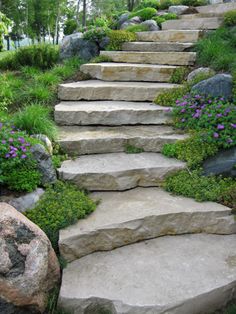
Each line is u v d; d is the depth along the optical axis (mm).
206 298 2551
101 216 3240
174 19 8555
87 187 3719
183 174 3865
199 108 4820
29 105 5078
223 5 8352
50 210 3160
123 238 3121
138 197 3639
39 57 6984
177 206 3406
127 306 2443
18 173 3377
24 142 3549
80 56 7207
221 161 3855
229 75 5016
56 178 3654
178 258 2947
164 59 6422
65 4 23922
